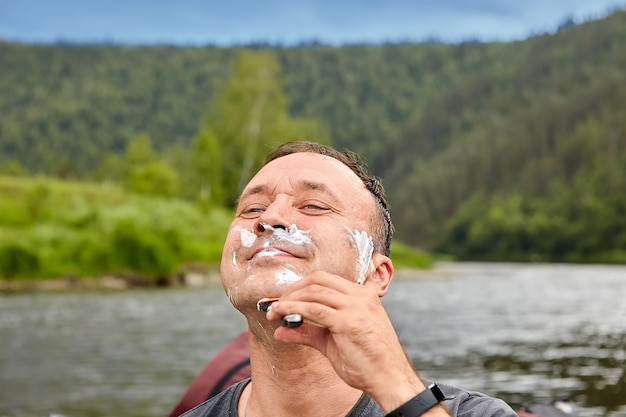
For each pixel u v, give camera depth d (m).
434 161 198.50
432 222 163.12
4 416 9.36
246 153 57.47
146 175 72.25
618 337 17.03
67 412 9.58
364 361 1.70
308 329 1.77
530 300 29.83
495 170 164.38
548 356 13.94
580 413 9.25
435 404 1.70
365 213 2.14
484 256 137.88
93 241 40.81
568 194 136.88
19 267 38.78
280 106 58.50
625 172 135.00
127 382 11.71
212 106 61.75
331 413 2.08
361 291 1.75
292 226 2.04
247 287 1.99
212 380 4.10
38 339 17.30
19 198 61.28
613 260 121.88
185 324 20.50
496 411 2.10
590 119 159.88
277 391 2.09
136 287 39.78
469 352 14.47
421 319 21.44
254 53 58.06
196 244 45.81
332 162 2.20
